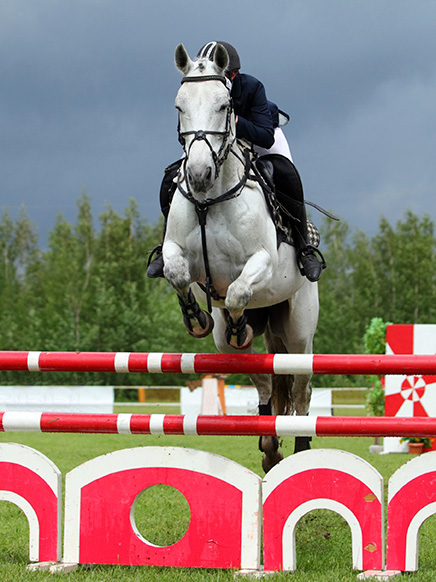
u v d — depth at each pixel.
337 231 88.25
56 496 6.39
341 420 6.11
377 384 18.48
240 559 6.06
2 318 70.94
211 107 6.57
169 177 7.65
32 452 6.46
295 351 9.11
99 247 76.50
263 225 6.92
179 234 6.88
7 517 8.97
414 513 5.93
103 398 30.75
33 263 94.25
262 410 9.34
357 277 77.38
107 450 16.64
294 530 6.10
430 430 5.91
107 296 64.25
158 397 36.91
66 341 62.25
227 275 6.95
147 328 63.06
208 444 18.81
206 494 6.18
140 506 9.67
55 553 6.36
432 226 79.62
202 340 62.75
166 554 6.21
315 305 9.01
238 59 7.59
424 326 15.88
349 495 5.98
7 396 31.12
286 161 7.92
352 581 5.68
